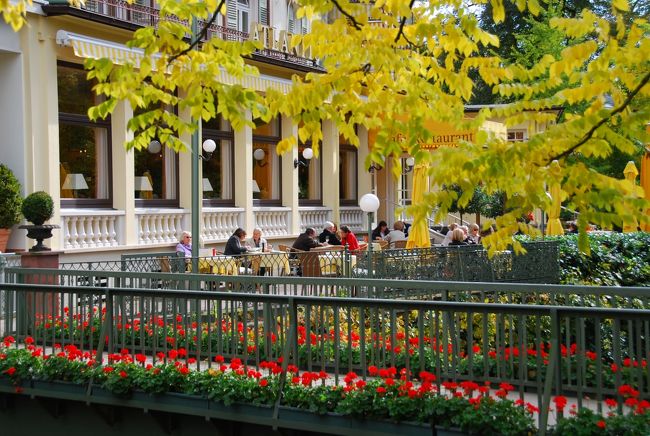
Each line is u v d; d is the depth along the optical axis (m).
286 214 29.09
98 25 21.22
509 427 8.38
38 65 20.27
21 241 19.78
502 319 10.13
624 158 38.78
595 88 7.93
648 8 36.72
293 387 9.72
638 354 8.49
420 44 9.27
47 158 20.34
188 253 21.75
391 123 8.32
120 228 22.38
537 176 7.76
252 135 27.88
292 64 27.62
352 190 33.28
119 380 10.61
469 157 7.66
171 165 24.55
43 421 11.64
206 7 9.20
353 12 8.90
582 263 24.14
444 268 20.31
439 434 8.74
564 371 10.29
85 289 11.47
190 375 10.41
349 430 9.23
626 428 7.89
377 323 10.15
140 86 9.10
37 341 12.95
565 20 7.97
